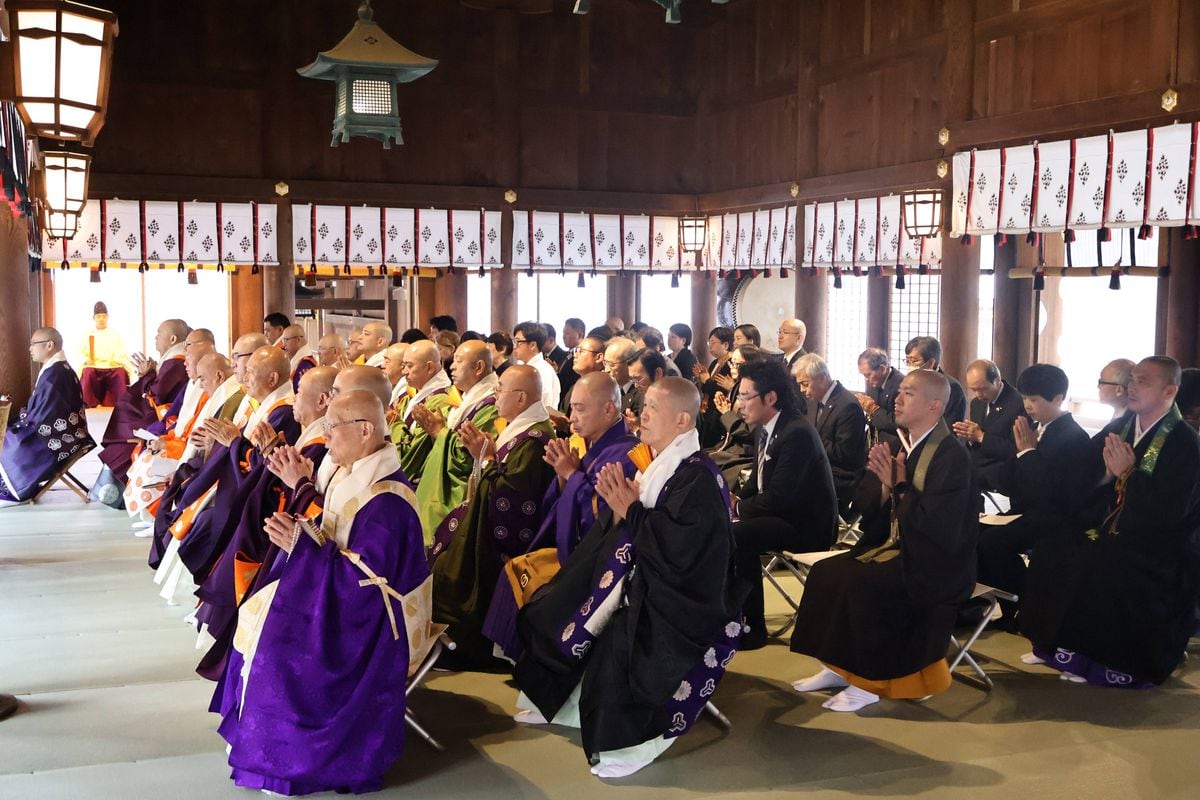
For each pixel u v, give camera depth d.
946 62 8.09
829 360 11.48
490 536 4.46
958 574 3.97
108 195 9.45
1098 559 4.34
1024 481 4.66
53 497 8.20
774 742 3.80
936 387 4.03
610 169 10.89
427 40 10.27
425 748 3.70
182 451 5.93
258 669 3.24
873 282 10.62
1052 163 7.19
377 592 3.30
